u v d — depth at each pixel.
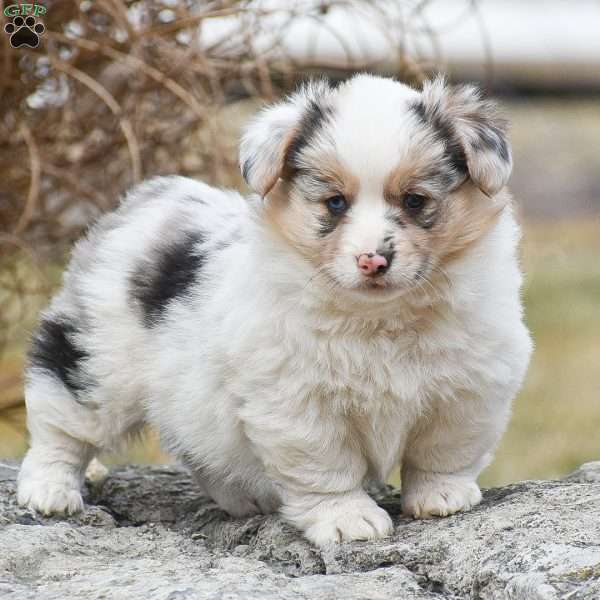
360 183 8.65
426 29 15.23
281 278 8.71
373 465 9.16
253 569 8.16
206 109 14.02
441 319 8.65
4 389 15.59
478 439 9.11
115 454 10.43
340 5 14.75
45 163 14.03
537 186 30.28
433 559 8.22
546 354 20.83
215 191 10.76
